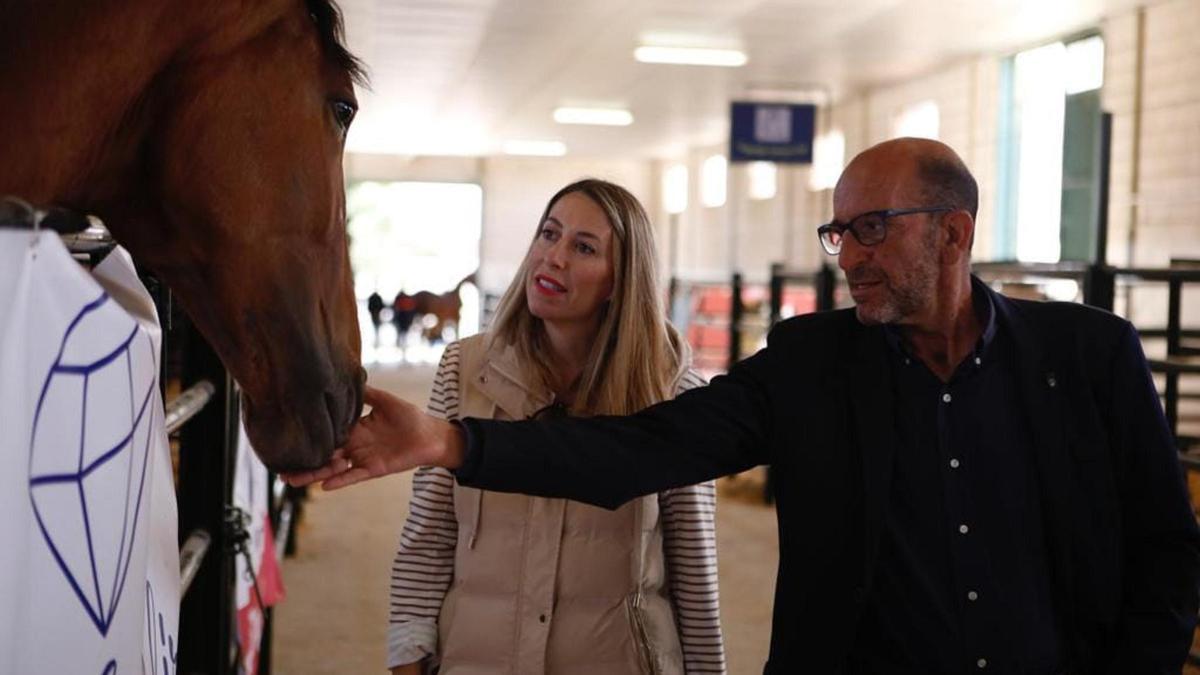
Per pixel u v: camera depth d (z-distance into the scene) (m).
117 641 0.77
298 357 1.08
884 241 1.51
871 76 13.87
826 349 1.60
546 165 24.59
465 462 1.48
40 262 0.65
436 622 1.81
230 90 1.04
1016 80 12.12
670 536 1.82
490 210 24.61
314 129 1.09
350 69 1.15
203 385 2.09
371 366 20.39
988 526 1.51
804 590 1.54
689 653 1.81
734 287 9.22
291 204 1.07
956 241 1.53
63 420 0.68
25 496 0.64
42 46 0.98
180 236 1.07
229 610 2.37
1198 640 4.14
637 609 1.75
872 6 10.18
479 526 1.76
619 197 1.82
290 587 5.26
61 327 0.67
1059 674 1.54
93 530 0.72
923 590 1.50
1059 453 1.52
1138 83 9.93
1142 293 8.79
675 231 23.36
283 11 1.07
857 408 1.54
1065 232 11.12
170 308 1.58
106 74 1.00
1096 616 1.53
